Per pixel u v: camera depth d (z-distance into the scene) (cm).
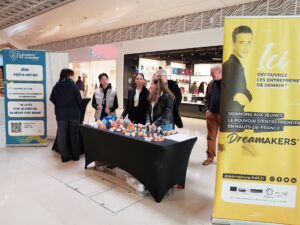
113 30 1188
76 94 424
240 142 236
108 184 337
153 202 290
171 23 948
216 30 822
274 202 236
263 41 225
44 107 513
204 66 965
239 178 238
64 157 424
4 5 915
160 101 349
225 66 233
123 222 248
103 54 1077
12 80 491
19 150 491
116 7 853
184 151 306
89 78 1359
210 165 424
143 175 297
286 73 224
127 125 346
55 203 282
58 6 883
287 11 673
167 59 1046
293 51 222
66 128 425
